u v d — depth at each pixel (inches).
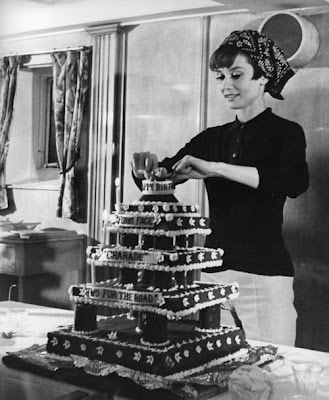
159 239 76.0
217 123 134.6
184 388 66.4
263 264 127.8
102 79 151.6
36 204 163.0
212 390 67.0
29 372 72.2
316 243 124.4
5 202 167.2
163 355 69.8
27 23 158.2
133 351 71.6
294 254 126.3
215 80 134.4
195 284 82.4
